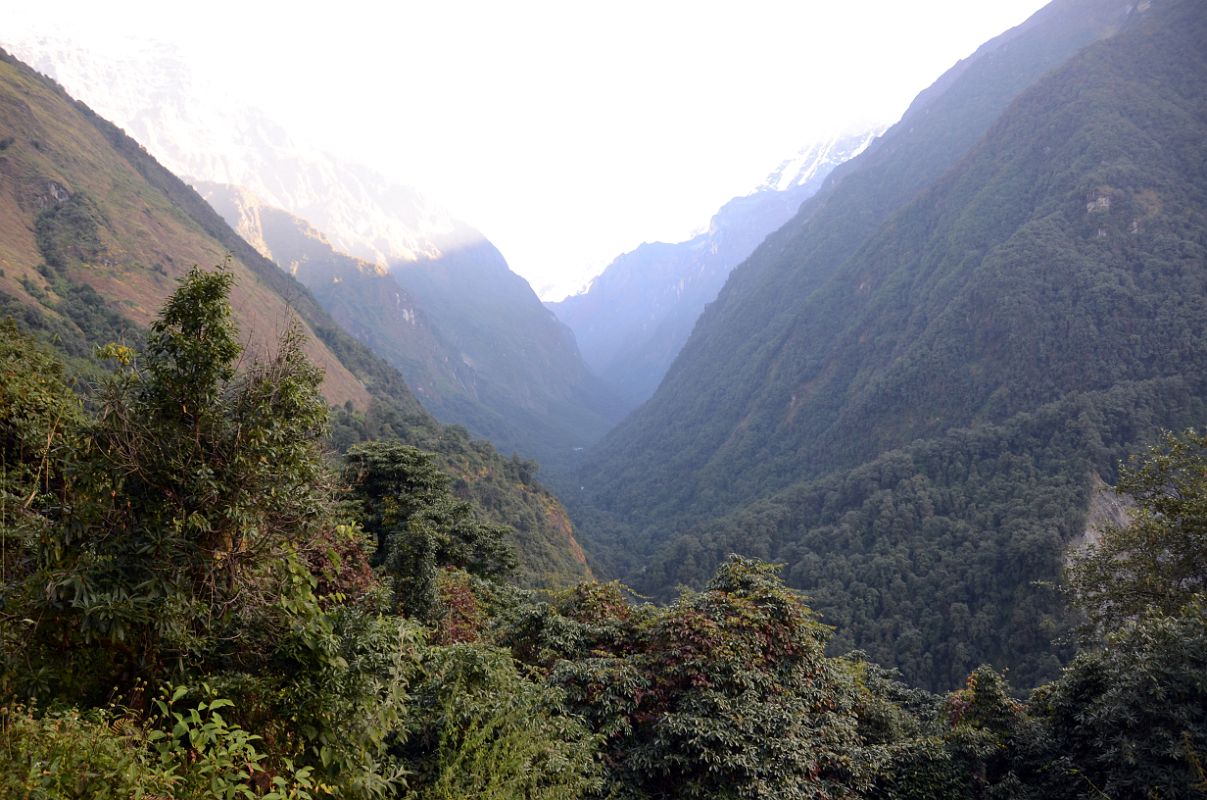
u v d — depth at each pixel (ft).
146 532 17.20
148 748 15.02
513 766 21.77
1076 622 189.98
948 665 211.61
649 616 43.24
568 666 33.81
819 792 30.73
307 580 19.93
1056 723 43.11
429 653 27.12
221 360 18.99
